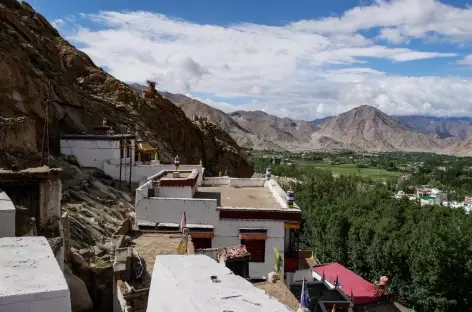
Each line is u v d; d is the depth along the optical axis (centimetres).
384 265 5159
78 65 7544
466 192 16200
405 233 5934
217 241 2556
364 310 4038
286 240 2617
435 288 4706
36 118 4509
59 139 4519
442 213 8262
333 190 10756
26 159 3362
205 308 513
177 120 8162
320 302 3375
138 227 2500
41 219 1494
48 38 7719
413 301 4912
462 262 4797
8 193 1456
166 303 607
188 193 2858
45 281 541
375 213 7269
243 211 2566
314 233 6806
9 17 5934
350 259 5769
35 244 688
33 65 5184
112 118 6194
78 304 1443
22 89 4422
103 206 3234
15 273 563
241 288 583
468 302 4784
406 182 17150
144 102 7744
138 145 5200
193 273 627
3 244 683
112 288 1622
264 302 542
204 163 8481
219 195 3175
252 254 2558
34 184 1489
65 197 3017
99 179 4116
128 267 1529
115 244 2052
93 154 4488
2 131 3272
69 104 5291
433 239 4900
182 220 2402
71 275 1466
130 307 1332
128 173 4506
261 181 3662
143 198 2575
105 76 7650
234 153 9256
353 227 5859
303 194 9581
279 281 1756
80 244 2239
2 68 4169
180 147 7912
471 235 5991
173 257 705
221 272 641
